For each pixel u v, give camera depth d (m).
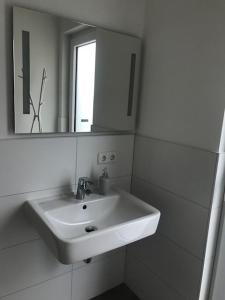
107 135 1.65
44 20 1.28
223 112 1.24
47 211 1.35
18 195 1.38
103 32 1.49
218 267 1.44
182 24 1.40
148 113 1.68
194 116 1.38
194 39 1.35
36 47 1.28
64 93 1.41
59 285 1.67
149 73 1.64
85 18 1.42
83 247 1.11
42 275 1.58
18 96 1.27
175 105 1.48
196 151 1.37
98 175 1.67
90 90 1.51
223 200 1.36
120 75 1.61
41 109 1.35
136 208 1.50
